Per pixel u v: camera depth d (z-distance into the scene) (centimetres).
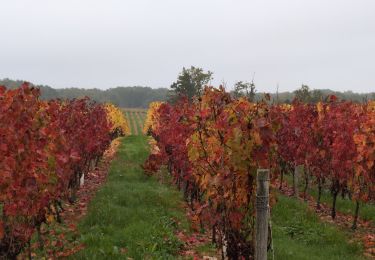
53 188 763
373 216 1287
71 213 1142
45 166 684
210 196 644
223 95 698
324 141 1358
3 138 596
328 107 1519
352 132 1191
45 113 752
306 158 1477
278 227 1110
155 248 821
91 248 794
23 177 614
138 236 891
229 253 591
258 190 511
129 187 1521
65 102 1775
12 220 614
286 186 1858
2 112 604
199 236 984
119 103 16475
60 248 800
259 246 514
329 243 1009
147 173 1802
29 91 649
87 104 1892
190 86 4562
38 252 782
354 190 1152
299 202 1357
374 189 1124
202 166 686
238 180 574
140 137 4153
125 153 2723
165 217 1083
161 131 1831
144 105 16650
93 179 1814
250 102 648
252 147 562
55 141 756
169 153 1655
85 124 1518
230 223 586
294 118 1525
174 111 1617
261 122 558
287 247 911
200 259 805
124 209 1120
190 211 1216
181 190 1544
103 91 15775
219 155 618
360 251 959
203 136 695
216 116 682
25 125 624
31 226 689
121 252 794
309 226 1109
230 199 583
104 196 1311
